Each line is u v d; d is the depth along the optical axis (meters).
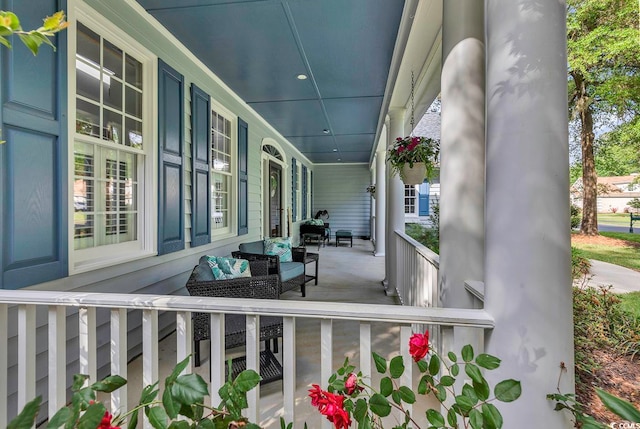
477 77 1.48
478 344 1.25
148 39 2.61
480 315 1.04
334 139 7.27
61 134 1.85
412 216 9.66
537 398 0.93
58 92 1.83
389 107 4.11
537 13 0.95
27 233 1.67
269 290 2.51
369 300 4.06
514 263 0.96
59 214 1.84
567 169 0.96
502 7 0.99
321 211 10.99
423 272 2.53
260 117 5.47
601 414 1.20
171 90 2.90
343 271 5.85
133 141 2.56
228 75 3.76
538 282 0.94
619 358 1.38
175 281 3.02
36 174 1.71
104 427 0.65
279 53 3.22
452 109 1.52
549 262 0.93
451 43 1.52
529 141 0.95
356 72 3.69
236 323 2.28
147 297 1.26
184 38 2.93
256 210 5.34
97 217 2.25
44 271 1.76
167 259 2.90
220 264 2.77
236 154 4.41
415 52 2.70
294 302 1.20
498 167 1.00
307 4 2.45
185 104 3.16
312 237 9.75
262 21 2.67
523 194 0.95
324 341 1.16
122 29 2.34
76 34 2.06
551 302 0.93
